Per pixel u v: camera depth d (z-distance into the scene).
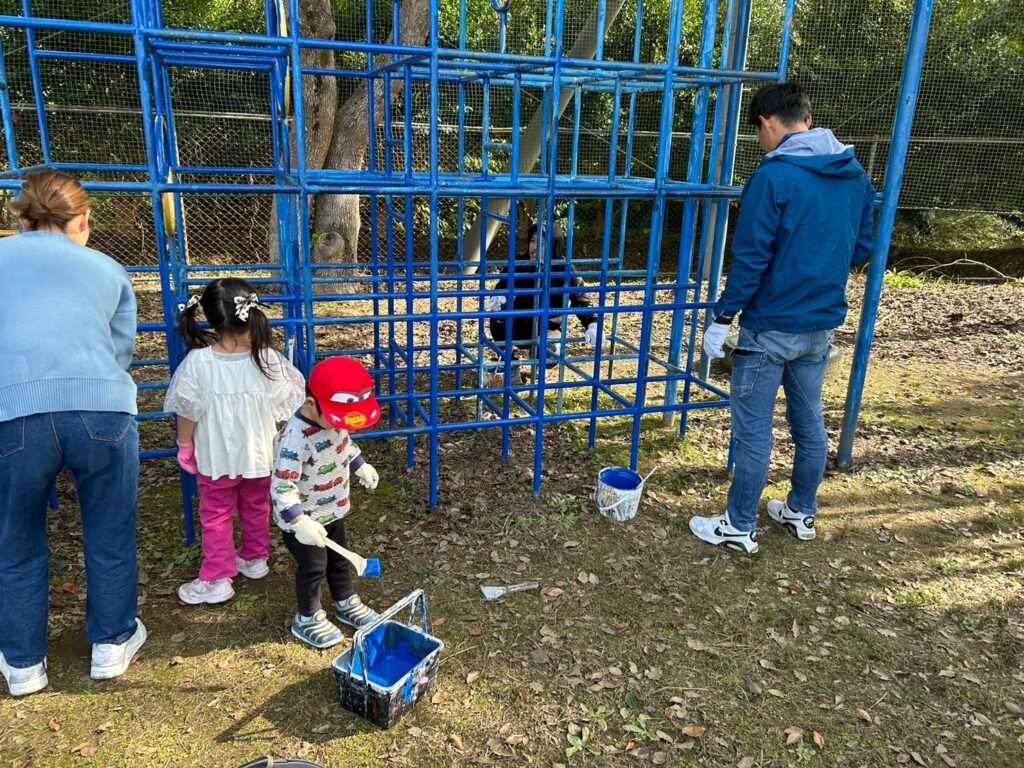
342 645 2.92
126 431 2.49
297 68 3.02
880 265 4.27
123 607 2.68
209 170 4.44
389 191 3.38
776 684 2.80
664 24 12.09
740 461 3.57
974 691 2.80
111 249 10.26
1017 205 11.87
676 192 3.92
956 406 5.86
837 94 12.04
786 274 3.23
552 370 6.48
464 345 5.52
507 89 11.66
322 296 3.79
